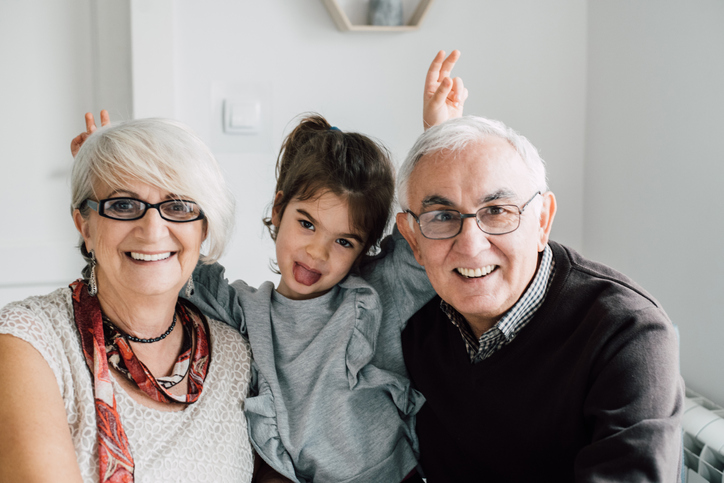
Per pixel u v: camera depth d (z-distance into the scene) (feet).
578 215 6.88
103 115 4.11
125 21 6.13
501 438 3.43
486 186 3.14
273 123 6.42
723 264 4.63
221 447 3.32
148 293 3.13
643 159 5.66
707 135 4.80
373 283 3.98
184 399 3.27
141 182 3.09
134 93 6.03
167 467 3.07
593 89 6.56
